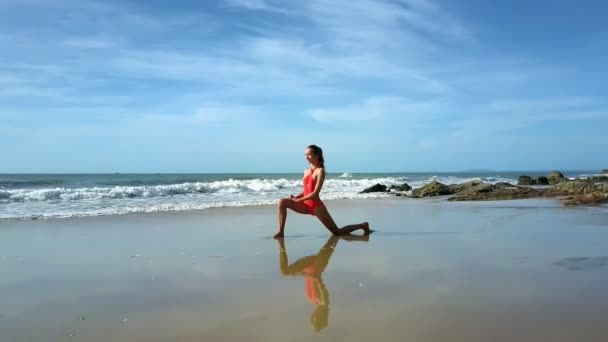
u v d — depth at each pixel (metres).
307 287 4.36
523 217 10.34
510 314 3.47
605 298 3.88
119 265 5.39
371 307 3.69
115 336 3.14
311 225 9.16
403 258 5.71
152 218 10.26
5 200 14.93
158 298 4.04
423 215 11.10
